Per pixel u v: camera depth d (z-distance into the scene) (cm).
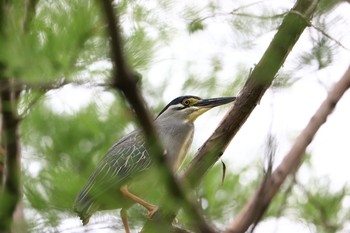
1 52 585
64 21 640
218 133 830
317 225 1050
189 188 812
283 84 873
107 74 630
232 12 885
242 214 877
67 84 632
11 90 704
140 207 756
